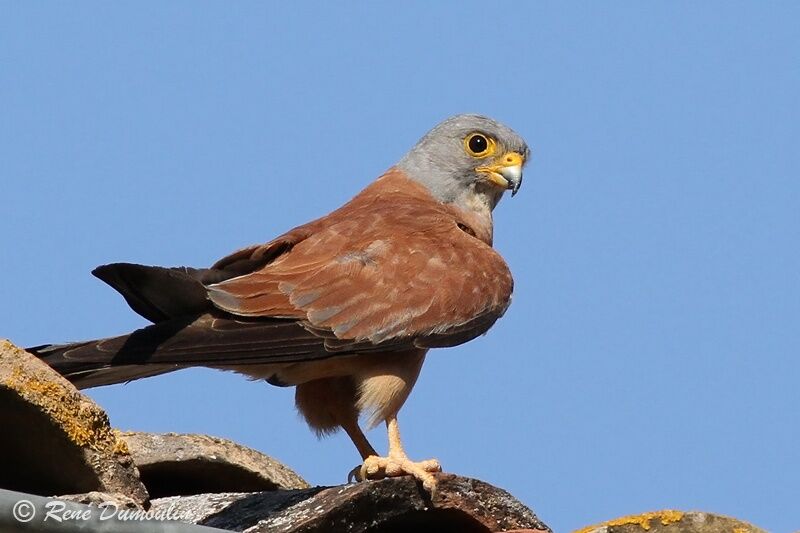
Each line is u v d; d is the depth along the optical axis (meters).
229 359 9.47
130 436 9.38
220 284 9.87
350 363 10.46
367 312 10.30
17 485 7.64
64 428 7.01
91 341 8.77
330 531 7.44
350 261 10.51
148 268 8.88
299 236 10.71
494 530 7.86
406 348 10.43
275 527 7.37
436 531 8.12
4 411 7.12
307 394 11.01
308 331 10.04
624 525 7.15
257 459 9.76
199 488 9.66
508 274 11.27
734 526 7.17
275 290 10.10
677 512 7.19
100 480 7.09
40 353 8.61
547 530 7.96
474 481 7.86
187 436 9.53
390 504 7.62
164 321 9.47
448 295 10.63
